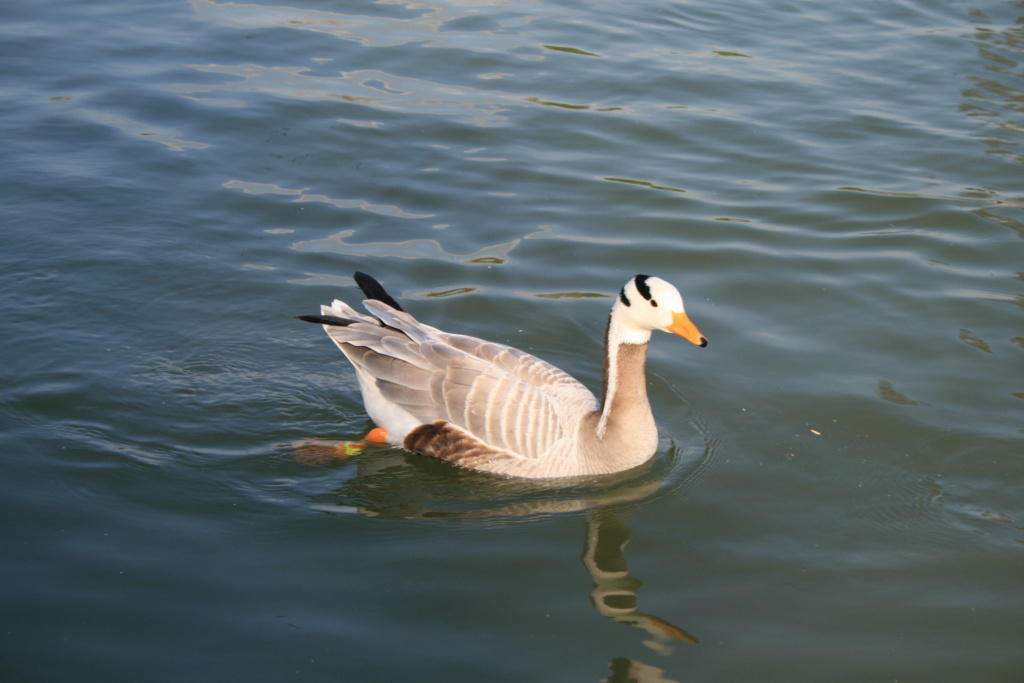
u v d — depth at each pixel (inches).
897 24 746.2
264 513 307.0
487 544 297.7
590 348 402.6
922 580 282.7
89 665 238.4
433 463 342.6
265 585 272.2
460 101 596.7
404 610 265.3
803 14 762.8
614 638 258.1
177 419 349.7
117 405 352.2
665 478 334.6
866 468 333.7
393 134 556.1
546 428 330.0
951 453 339.6
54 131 535.5
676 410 371.2
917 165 542.9
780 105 609.0
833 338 408.5
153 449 333.1
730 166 542.0
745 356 399.2
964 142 565.9
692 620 266.7
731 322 419.8
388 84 612.1
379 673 241.8
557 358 395.2
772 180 528.7
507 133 564.1
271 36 669.9
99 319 398.0
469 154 541.6
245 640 250.2
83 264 429.1
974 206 502.3
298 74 617.9
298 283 428.8
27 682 231.9
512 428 329.7
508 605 269.9
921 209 500.4
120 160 514.6
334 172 518.0
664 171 534.6
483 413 331.9
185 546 286.7
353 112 575.8
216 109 569.6
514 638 256.8
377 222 477.4
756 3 785.6
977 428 351.9
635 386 327.6
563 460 331.0
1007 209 499.2
